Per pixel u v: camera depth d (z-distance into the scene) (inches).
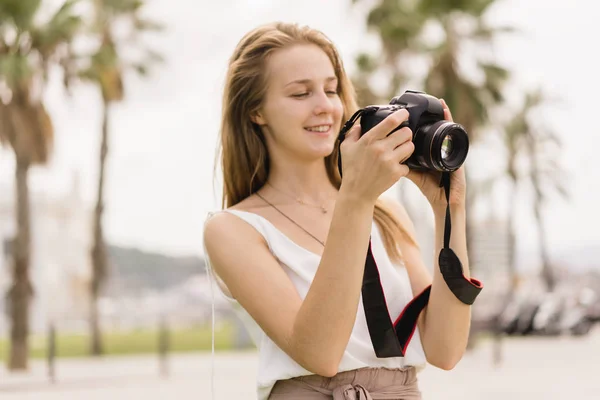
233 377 603.5
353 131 75.2
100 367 737.0
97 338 941.2
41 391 539.2
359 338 82.4
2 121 722.2
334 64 89.2
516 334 1011.3
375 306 81.0
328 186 90.4
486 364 661.9
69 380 613.0
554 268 1930.4
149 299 2516.0
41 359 904.3
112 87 925.8
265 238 83.5
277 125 85.7
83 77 741.9
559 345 884.0
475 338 832.3
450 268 82.9
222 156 92.2
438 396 443.2
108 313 1756.9
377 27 920.3
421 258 93.0
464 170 84.2
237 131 89.6
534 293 1116.5
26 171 740.7
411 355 84.0
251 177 90.1
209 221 85.2
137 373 660.1
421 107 76.6
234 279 80.7
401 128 74.2
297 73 84.6
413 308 84.9
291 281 82.2
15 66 685.9
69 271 2559.1
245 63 87.4
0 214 1736.0
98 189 970.7
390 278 86.4
